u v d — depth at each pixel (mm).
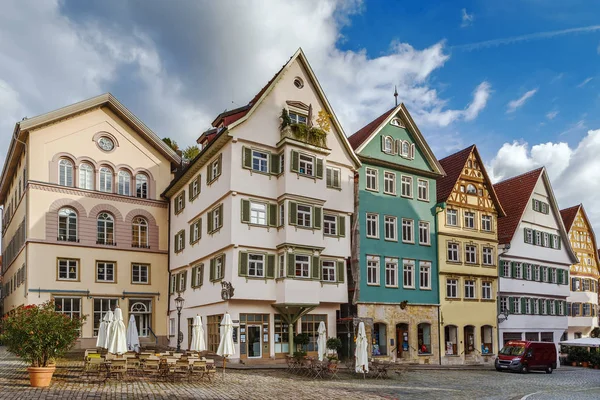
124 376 20469
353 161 33969
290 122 30641
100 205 36906
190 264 34969
